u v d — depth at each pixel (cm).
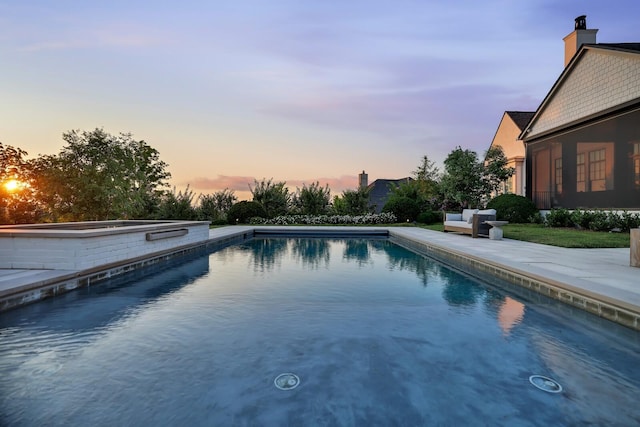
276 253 797
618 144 965
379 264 638
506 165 1561
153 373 217
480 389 201
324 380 210
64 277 413
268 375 215
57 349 253
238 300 386
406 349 255
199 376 213
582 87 1113
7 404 183
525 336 283
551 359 241
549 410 180
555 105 1241
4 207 1070
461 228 957
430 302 381
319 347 258
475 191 1512
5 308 338
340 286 456
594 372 223
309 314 335
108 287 450
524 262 499
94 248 470
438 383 207
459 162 1506
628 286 349
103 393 194
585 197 1096
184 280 494
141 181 1485
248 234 1176
